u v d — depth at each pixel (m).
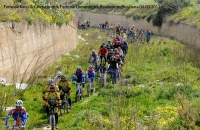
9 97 23.22
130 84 28.89
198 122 17.56
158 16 79.75
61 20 42.94
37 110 22.38
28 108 22.41
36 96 24.72
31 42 32.53
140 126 16.83
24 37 31.00
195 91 24.12
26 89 25.95
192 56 38.81
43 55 35.31
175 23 69.00
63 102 21.64
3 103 22.22
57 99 18.91
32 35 32.84
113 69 29.27
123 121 16.89
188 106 18.22
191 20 61.31
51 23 38.88
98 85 29.50
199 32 51.16
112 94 24.75
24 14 32.41
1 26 27.28
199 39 49.50
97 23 106.81
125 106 20.44
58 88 20.16
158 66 36.78
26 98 24.14
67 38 46.59
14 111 16.50
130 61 39.28
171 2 77.25
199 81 28.59
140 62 38.91
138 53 44.78
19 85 26.45
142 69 35.31
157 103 22.56
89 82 26.38
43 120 20.69
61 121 20.38
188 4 75.94
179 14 71.25
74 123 19.17
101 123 17.61
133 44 53.00
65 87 21.92
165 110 19.73
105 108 21.05
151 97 23.86
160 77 30.61
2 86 25.23
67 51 46.19
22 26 30.66
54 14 41.72
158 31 79.31
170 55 43.69
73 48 50.41
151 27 83.06
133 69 34.19
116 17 100.94
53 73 32.91
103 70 28.12
